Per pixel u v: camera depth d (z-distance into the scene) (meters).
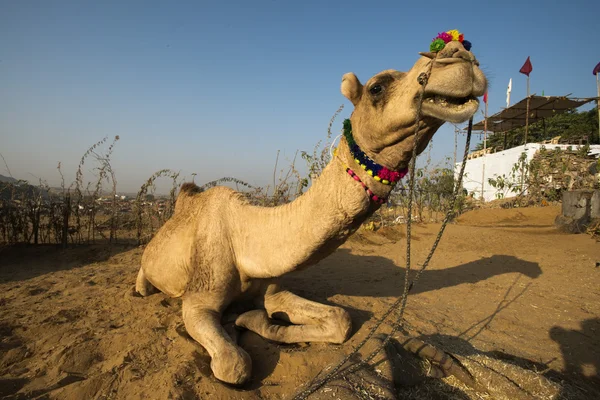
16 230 8.13
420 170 11.16
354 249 8.76
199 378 2.84
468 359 3.27
